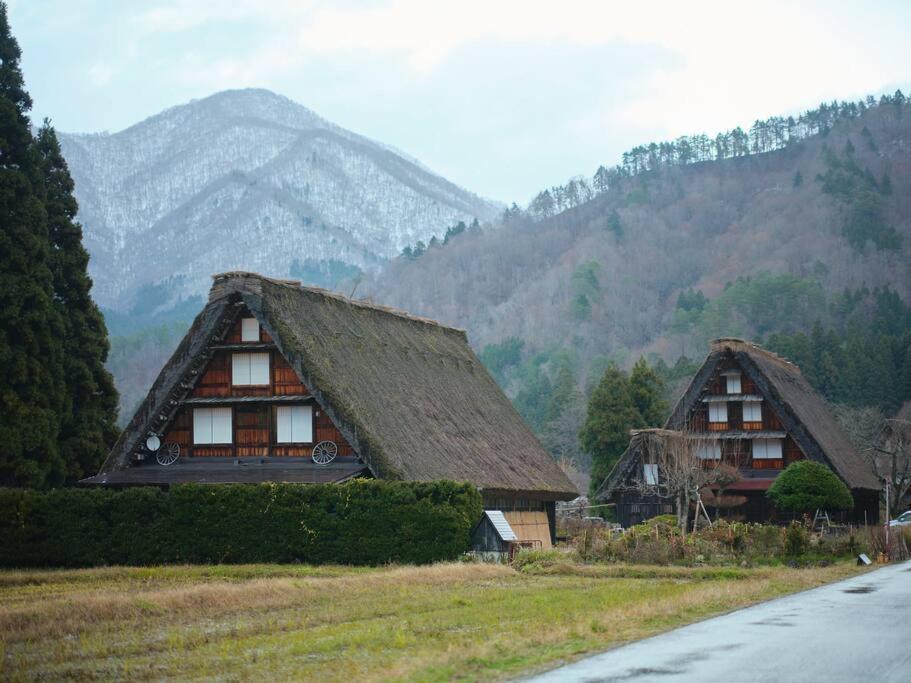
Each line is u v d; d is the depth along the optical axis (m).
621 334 188.75
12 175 47.75
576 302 195.00
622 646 17.77
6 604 25.00
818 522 60.88
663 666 15.62
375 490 38.75
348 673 15.52
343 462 42.72
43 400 47.62
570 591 28.67
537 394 146.25
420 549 37.94
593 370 158.38
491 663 16.09
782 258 198.50
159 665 17.16
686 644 17.92
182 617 22.78
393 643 18.69
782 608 24.00
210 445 44.91
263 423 44.44
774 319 166.12
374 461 40.00
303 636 19.73
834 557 42.94
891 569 38.81
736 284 177.50
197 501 39.81
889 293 159.25
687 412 68.75
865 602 25.48
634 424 86.69
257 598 25.52
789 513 65.31
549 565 36.91
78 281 52.00
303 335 42.75
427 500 38.22
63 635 20.56
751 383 68.06
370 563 38.22
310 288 46.22
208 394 44.84
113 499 40.34
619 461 67.75
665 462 60.97
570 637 18.75
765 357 72.00
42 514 40.53
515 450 53.06
